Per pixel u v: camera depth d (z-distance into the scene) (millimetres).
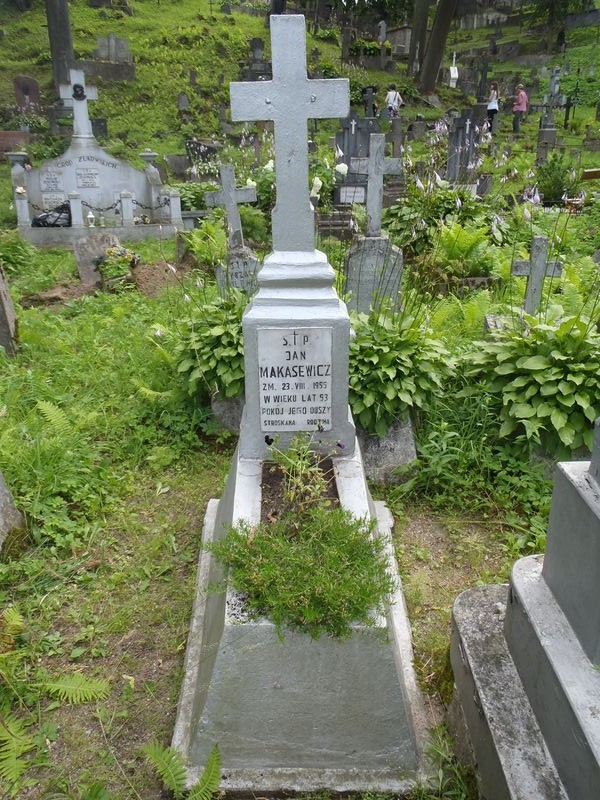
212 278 8680
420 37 30500
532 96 28391
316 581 2545
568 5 35312
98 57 25469
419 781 2646
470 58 34812
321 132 21891
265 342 3207
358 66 30156
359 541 2764
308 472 3143
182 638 3379
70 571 3809
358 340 4734
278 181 3057
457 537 4102
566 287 6254
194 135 22172
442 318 5828
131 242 12758
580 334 4520
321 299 3180
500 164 13609
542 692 2281
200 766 2697
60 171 13820
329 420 3400
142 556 3953
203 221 10375
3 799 2633
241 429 3455
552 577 2457
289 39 2863
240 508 3072
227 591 2711
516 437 4652
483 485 4449
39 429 4883
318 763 2725
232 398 5152
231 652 2557
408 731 2689
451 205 9500
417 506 4422
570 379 4352
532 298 5863
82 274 9430
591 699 2057
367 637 2549
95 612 3553
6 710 2979
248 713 2641
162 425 5277
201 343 5172
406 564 3889
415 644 3318
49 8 22922
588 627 2178
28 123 21422
